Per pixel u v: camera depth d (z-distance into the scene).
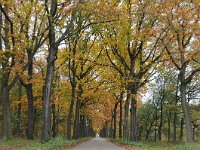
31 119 33.47
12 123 47.59
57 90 42.12
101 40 33.94
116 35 32.22
